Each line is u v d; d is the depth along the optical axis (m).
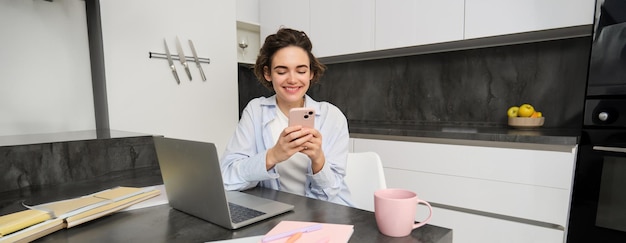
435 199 1.67
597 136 1.29
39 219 0.64
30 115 1.50
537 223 1.42
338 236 0.58
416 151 1.72
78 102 1.66
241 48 2.55
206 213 0.69
